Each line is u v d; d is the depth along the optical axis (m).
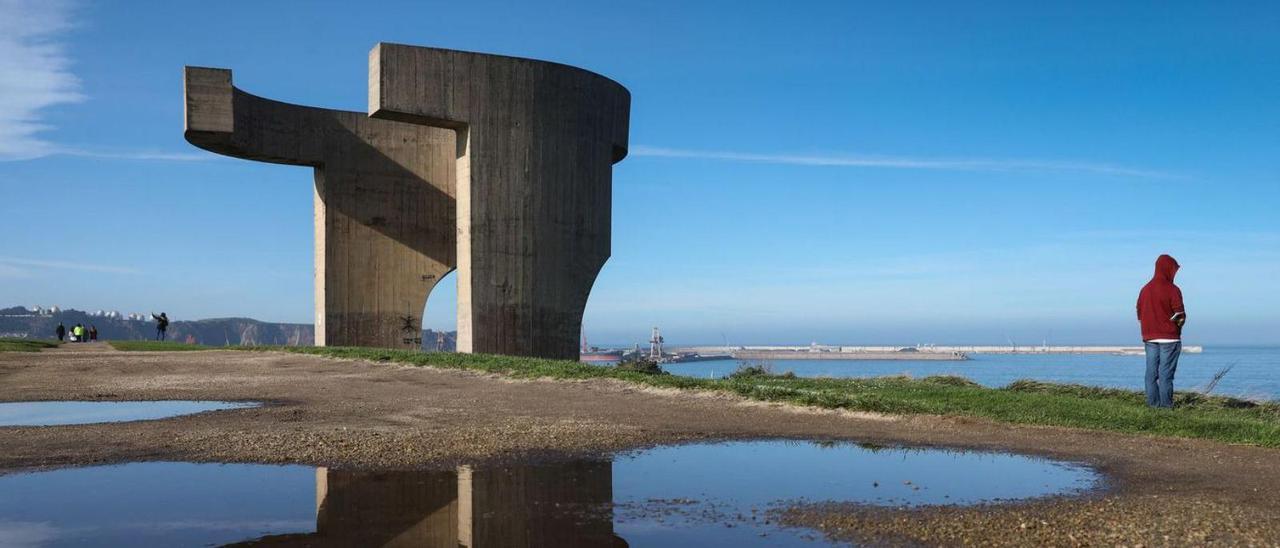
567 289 28.34
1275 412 12.14
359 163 31.84
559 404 12.20
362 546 4.88
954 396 12.55
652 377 14.61
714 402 12.32
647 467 7.47
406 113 25.48
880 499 6.21
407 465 7.44
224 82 27.28
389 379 16.36
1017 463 7.77
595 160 29.53
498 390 14.22
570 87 28.50
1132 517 5.63
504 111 27.02
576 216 28.67
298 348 25.81
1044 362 158.50
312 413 11.15
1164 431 9.72
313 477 6.90
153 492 6.32
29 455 7.79
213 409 11.70
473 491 6.41
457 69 26.28
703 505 6.00
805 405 11.70
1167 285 11.80
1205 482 6.88
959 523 5.48
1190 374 71.25
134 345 33.88
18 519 5.48
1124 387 15.20
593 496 6.27
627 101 31.86
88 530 5.21
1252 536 5.16
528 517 5.62
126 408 11.91
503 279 26.86
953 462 7.80
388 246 32.09
